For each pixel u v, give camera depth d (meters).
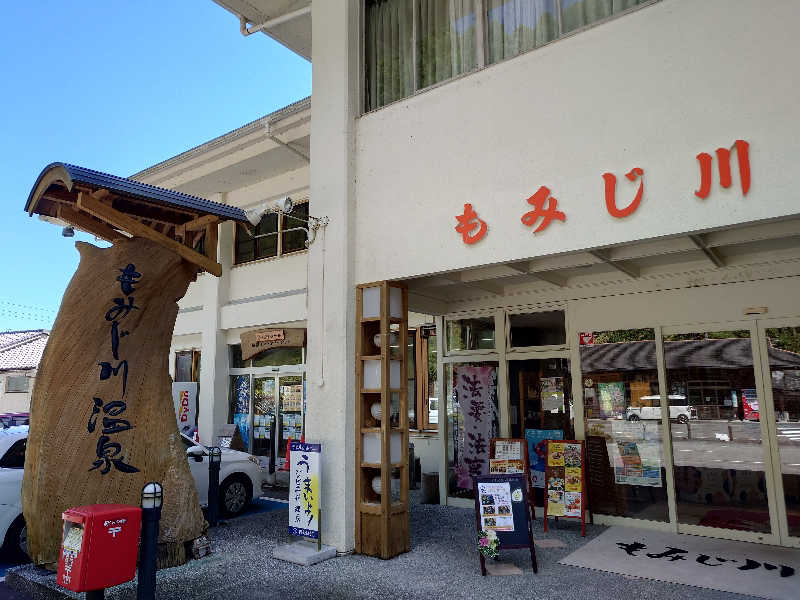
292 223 11.50
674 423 6.54
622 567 5.29
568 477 6.71
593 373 7.14
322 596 4.71
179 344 13.66
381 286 6.16
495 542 5.25
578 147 4.96
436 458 9.39
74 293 5.61
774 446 5.90
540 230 5.09
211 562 5.70
